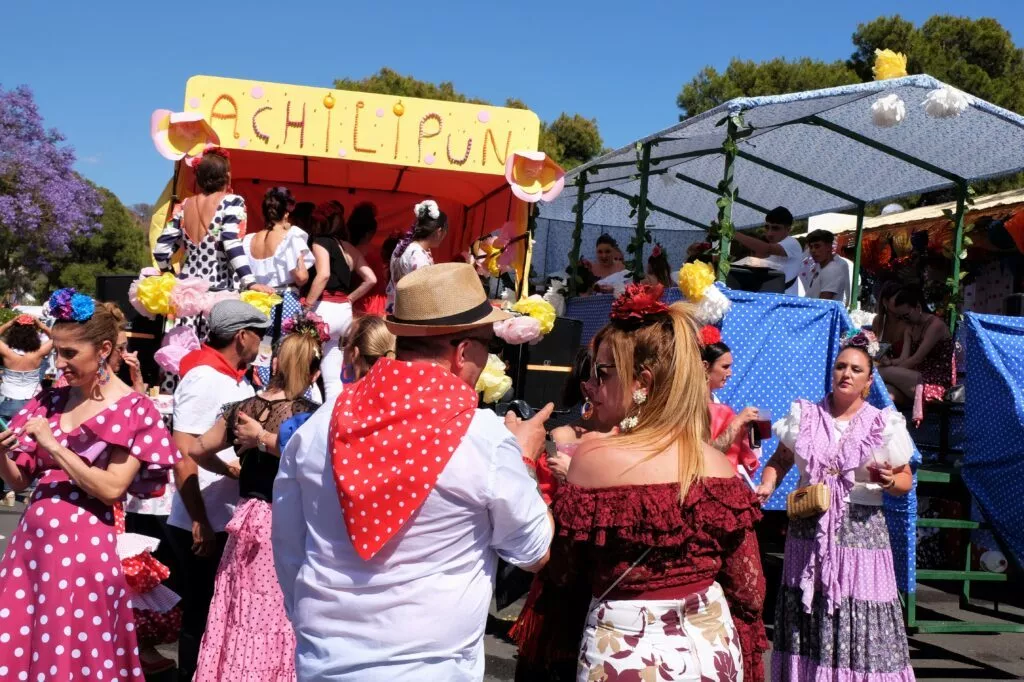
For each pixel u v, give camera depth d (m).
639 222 7.89
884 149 7.29
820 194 9.54
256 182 9.91
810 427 4.60
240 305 4.44
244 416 3.78
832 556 4.44
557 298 9.45
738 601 2.66
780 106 6.27
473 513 2.33
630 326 2.76
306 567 2.38
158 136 6.53
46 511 3.68
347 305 6.76
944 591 7.99
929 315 7.60
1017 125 6.23
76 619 3.66
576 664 2.87
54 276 46.09
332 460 2.32
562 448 3.61
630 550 2.51
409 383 2.33
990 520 6.04
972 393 6.16
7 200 29.14
